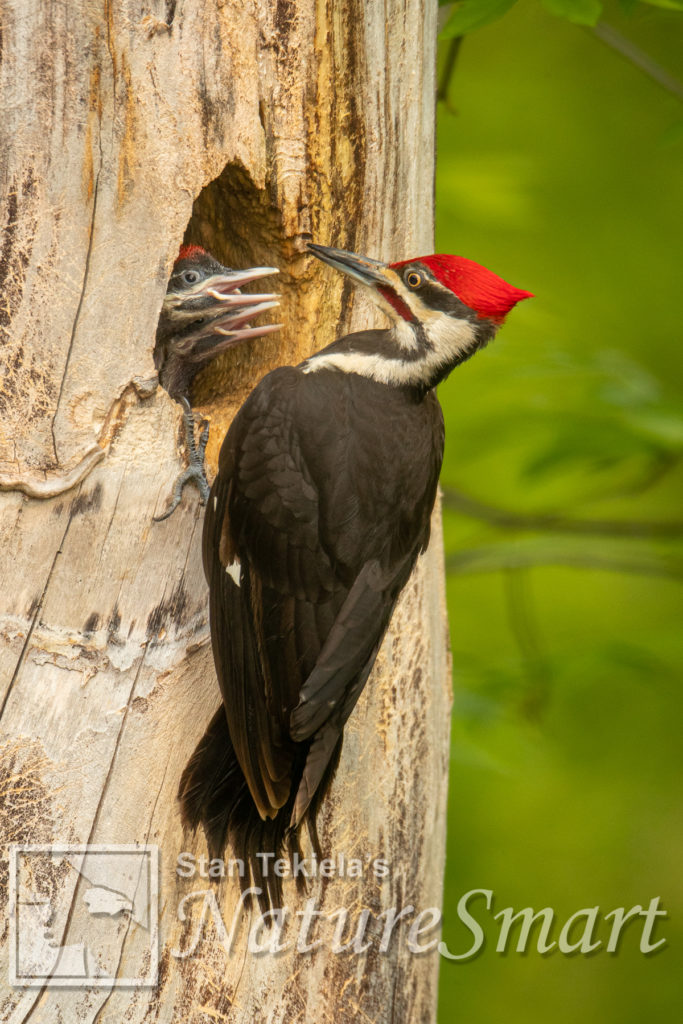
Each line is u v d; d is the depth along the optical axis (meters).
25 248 6.51
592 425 9.88
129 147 6.70
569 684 10.49
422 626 7.97
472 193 10.77
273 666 6.48
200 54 6.87
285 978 7.21
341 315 7.61
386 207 7.69
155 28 6.73
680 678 11.22
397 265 6.98
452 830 11.74
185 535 6.87
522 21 13.43
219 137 6.96
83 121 6.60
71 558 6.58
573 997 12.51
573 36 13.43
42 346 6.53
